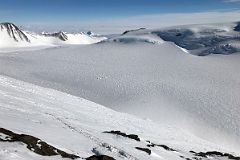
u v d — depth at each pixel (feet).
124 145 73.82
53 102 133.90
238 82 374.43
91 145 59.88
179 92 319.06
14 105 86.58
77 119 105.40
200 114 256.73
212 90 333.21
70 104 147.95
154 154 74.79
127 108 267.39
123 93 314.96
